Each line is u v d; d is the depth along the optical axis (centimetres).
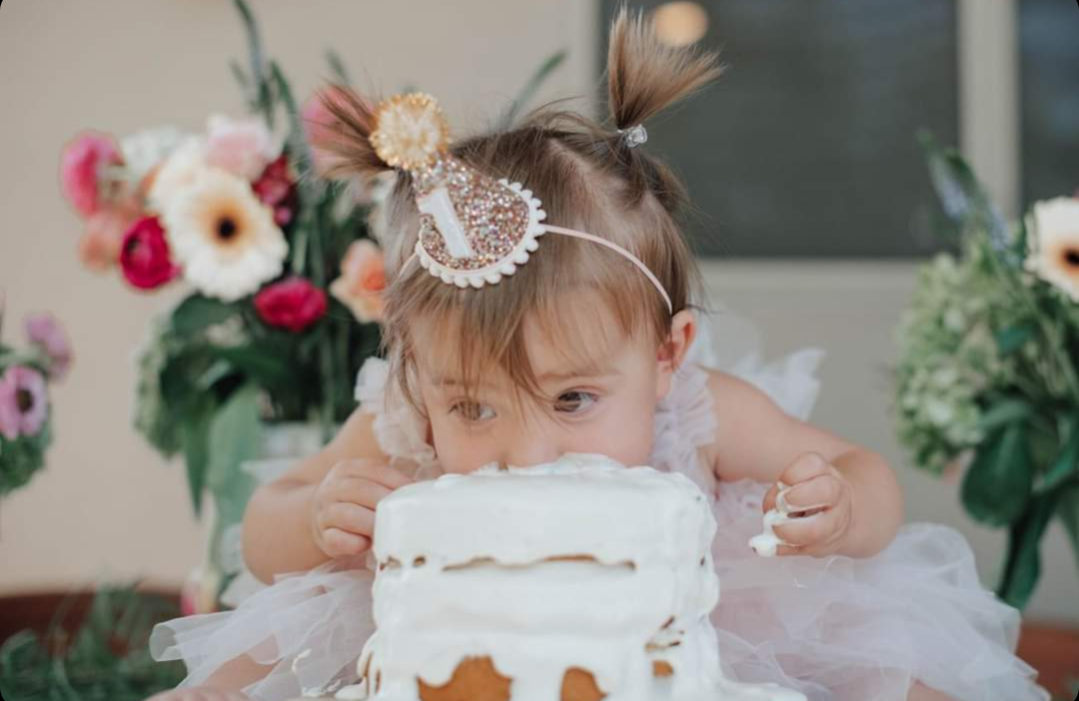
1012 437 251
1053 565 330
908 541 187
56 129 367
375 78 363
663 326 173
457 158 169
